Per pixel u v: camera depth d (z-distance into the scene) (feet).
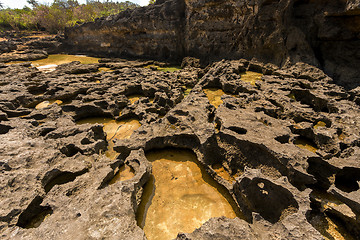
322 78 52.85
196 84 61.00
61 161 25.62
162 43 105.50
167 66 97.45
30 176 21.79
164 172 27.20
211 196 23.26
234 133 26.53
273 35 66.23
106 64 99.09
